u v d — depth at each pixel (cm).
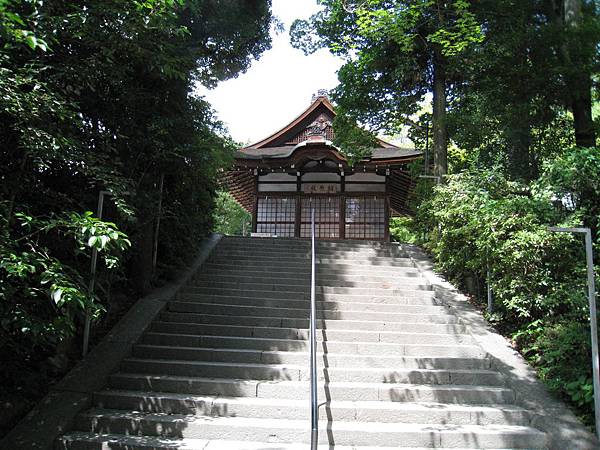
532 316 596
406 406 453
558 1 863
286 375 505
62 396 443
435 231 874
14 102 324
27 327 324
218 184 980
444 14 867
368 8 873
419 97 1064
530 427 432
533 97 797
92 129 495
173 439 404
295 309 669
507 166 859
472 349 569
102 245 322
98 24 432
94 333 571
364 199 1491
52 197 428
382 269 870
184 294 714
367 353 570
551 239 532
